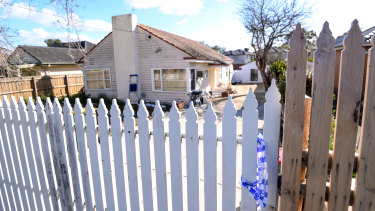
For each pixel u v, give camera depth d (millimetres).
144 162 1838
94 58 13289
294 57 1256
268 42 13828
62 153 2059
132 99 12453
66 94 13773
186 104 11766
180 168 1734
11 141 2277
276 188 1484
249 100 1435
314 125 1281
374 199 1252
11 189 2434
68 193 2139
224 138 1551
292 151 1344
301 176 1479
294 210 1401
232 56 36094
